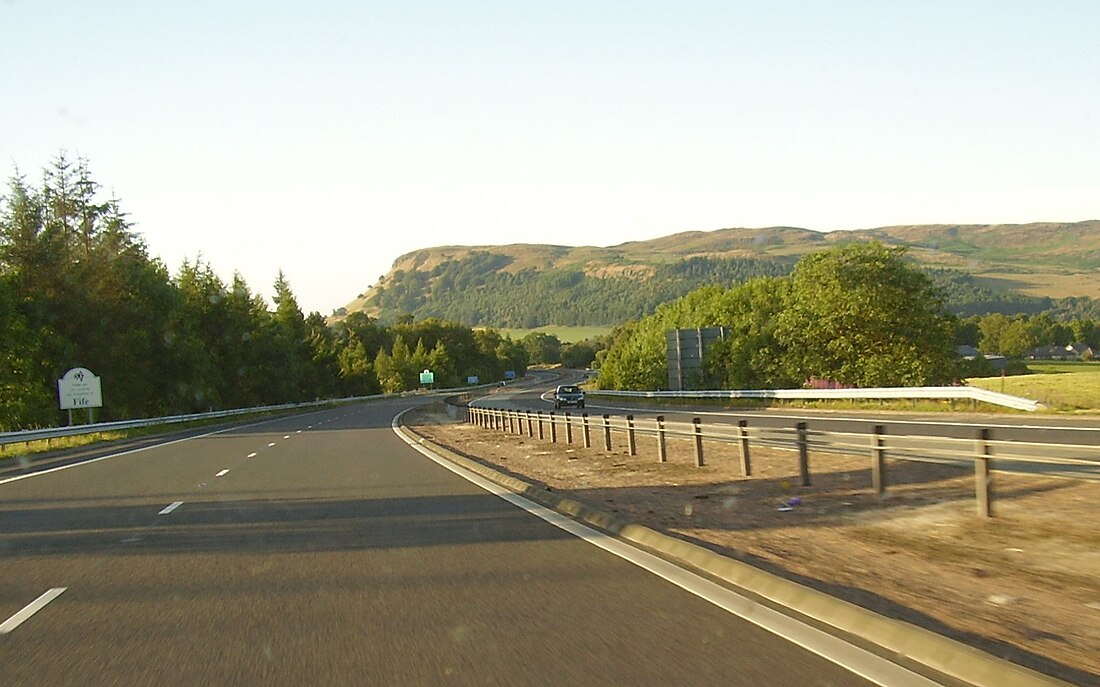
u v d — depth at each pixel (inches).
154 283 3065.9
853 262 2303.2
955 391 1496.1
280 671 270.8
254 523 584.1
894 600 337.4
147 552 483.8
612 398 3154.5
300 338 5167.3
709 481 733.3
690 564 426.6
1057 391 1551.4
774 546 457.7
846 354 2252.7
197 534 542.3
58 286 2736.2
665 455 905.5
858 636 296.4
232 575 418.6
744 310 3105.3
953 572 385.4
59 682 264.2
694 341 2544.3
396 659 280.2
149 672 272.5
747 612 331.9
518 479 791.1
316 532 542.3
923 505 548.4
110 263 2960.1
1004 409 1434.5
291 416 3169.3
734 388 2472.9
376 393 6023.6
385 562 443.2
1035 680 232.7
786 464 807.7
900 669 259.8
